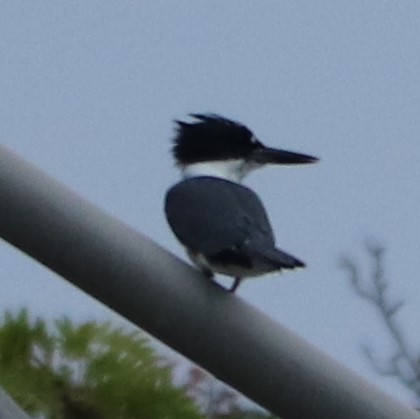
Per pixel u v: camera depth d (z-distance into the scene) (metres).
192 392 9.24
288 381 5.58
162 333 5.75
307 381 5.55
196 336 5.67
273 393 5.62
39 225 5.71
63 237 5.71
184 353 5.74
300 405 5.59
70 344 8.64
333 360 5.58
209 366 5.71
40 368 8.61
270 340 5.61
